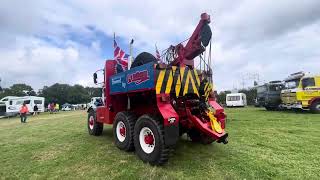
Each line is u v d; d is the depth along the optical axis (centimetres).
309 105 1605
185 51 594
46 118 2097
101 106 809
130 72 598
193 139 662
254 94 4194
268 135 784
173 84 541
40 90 9538
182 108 560
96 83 851
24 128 1245
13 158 595
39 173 482
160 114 516
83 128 1077
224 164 498
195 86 589
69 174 469
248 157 541
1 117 2825
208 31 588
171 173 455
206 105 580
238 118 1324
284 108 1916
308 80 1609
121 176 448
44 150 661
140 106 631
